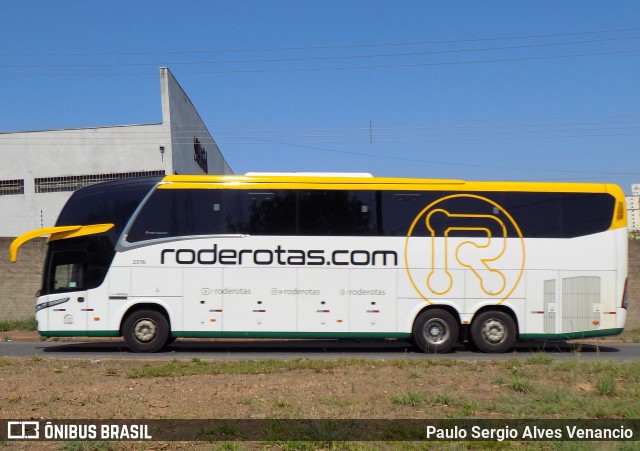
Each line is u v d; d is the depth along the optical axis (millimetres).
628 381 10953
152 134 32719
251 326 16047
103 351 16969
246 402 9305
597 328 16219
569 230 16391
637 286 24469
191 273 16125
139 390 10203
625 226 16516
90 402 9320
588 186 16562
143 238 16203
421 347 16094
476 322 16188
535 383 10711
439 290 16156
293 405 9195
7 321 23484
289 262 16141
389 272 16156
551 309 16203
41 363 13688
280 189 16328
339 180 16375
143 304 16250
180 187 16344
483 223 16312
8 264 24375
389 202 16312
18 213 32938
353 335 16047
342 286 16141
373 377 11414
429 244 16219
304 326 16047
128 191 16391
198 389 10258
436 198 16344
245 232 16203
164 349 17422
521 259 16250
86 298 16094
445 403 9367
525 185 16484
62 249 16312
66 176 32969
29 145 33156
